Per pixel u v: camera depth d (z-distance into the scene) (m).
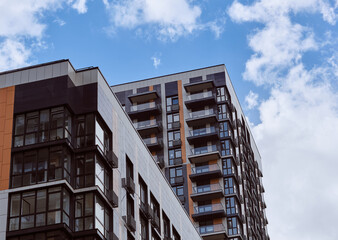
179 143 94.19
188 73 100.94
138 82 101.44
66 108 49.69
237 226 89.19
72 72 51.72
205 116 94.38
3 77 51.47
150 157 61.31
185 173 92.62
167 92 99.50
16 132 48.94
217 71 100.75
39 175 46.91
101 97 51.75
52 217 45.16
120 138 53.97
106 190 49.34
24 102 50.09
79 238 45.53
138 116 97.62
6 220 45.41
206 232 88.38
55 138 48.25
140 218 55.28
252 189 104.81
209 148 93.62
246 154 104.88
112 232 48.03
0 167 47.53
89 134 49.28
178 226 65.38
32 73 51.34
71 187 46.94
